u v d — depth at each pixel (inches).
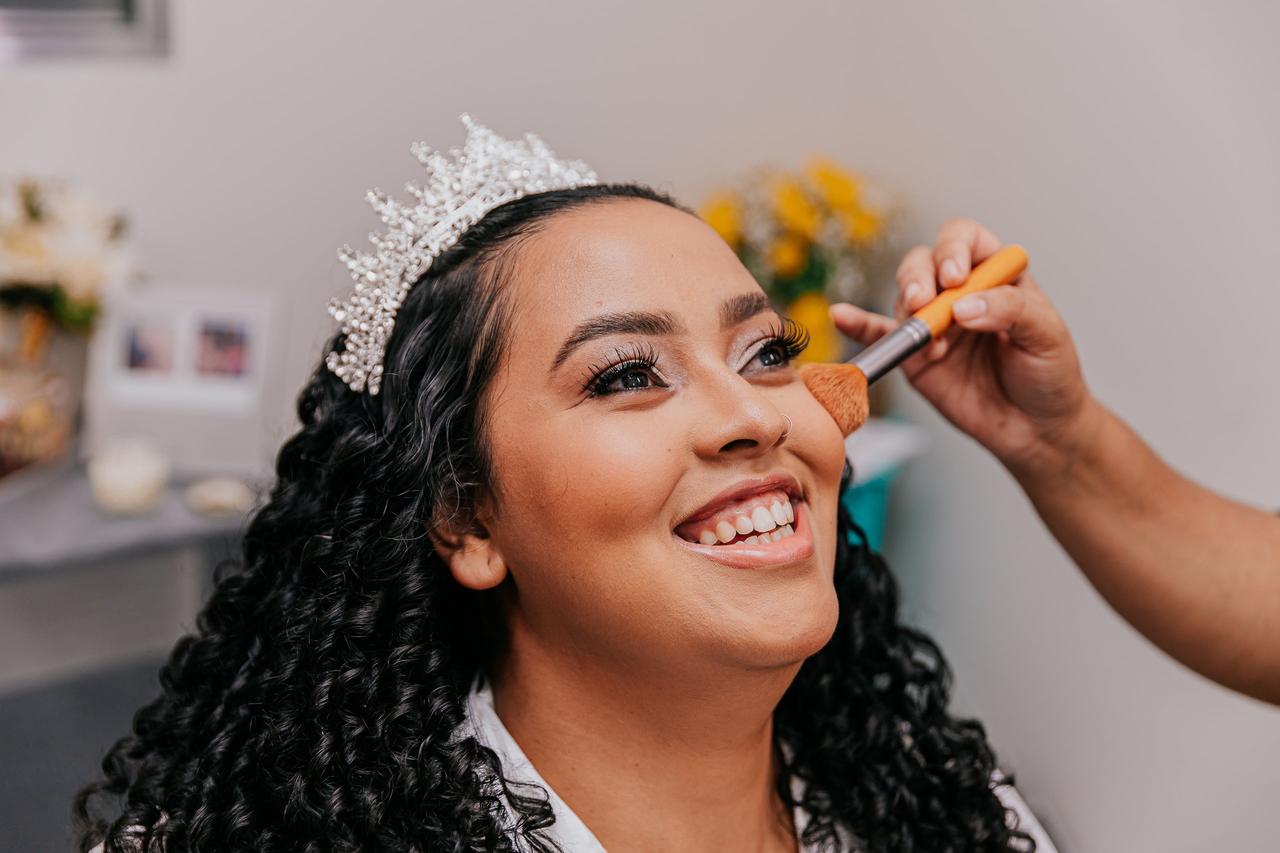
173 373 79.0
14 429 70.7
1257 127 60.8
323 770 29.2
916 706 37.9
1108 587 39.6
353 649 30.4
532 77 87.4
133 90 80.8
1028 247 76.8
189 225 83.4
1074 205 73.0
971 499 82.5
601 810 29.8
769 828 33.5
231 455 78.8
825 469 29.4
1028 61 76.1
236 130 82.7
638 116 91.2
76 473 76.6
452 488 29.7
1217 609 38.2
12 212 71.9
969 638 83.1
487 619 32.4
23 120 79.8
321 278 85.3
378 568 30.7
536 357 28.2
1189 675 66.1
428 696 30.3
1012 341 36.6
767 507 27.7
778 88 95.3
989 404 38.8
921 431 86.9
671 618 26.6
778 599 26.6
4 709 76.4
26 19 78.7
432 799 29.0
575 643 28.7
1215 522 38.6
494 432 28.8
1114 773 71.4
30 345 73.9
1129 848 70.3
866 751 35.6
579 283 28.2
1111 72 69.8
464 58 85.6
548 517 27.8
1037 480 39.2
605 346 27.6
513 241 29.7
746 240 80.8
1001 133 78.7
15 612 80.5
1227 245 63.2
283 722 30.1
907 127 87.4
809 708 35.8
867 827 34.8
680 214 30.9
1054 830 75.7
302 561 31.7
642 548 26.8
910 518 88.3
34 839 64.6
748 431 26.8
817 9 93.4
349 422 32.4
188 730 33.1
